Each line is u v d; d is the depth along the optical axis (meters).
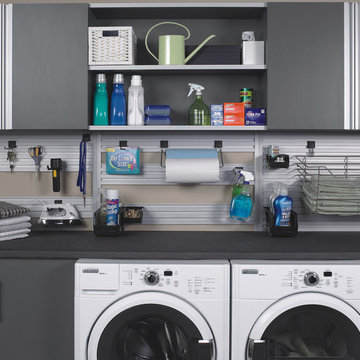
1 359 2.07
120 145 2.61
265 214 2.56
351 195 2.34
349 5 2.30
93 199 2.62
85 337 1.99
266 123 2.38
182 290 1.98
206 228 2.62
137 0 2.61
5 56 2.32
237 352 1.99
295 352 2.12
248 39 2.43
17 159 2.63
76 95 2.33
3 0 2.61
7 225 2.31
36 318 2.05
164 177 2.62
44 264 2.04
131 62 2.34
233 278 1.98
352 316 1.94
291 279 1.98
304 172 2.57
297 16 2.30
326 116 2.31
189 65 2.34
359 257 2.04
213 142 2.60
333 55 2.30
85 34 2.32
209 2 2.57
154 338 2.11
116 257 2.04
